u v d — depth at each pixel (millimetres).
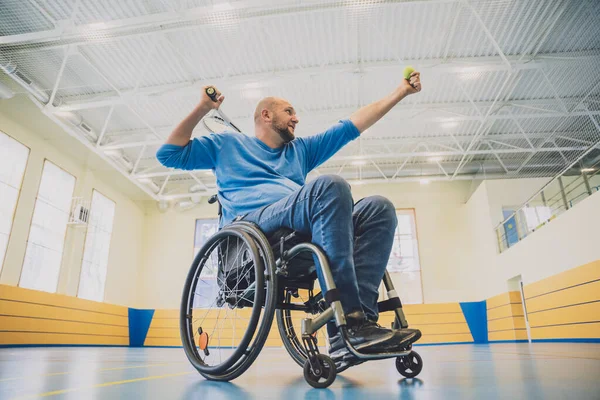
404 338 926
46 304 7660
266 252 1056
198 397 718
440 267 10328
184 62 6586
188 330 1268
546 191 7773
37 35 5070
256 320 1002
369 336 919
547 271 7113
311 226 1030
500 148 9789
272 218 1127
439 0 5121
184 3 4812
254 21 5668
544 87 7418
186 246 11258
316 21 5785
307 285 1306
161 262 11234
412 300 10117
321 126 8172
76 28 4945
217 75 6926
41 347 7047
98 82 6949
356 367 1533
